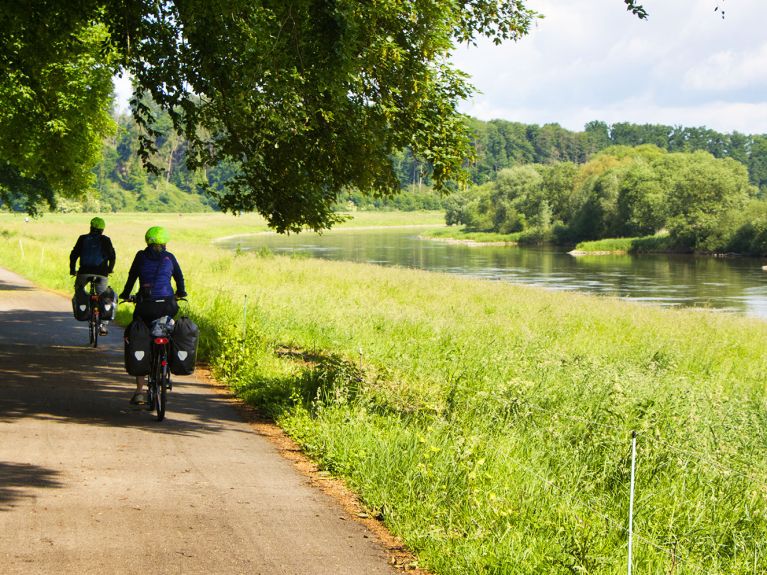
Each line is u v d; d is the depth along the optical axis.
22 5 12.50
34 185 38.31
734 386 16.03
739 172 122.94
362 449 7.89
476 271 73.06
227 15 11.51
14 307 21.86
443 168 14.66
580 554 5.38
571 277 67.69
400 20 13.75
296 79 12.21
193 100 13.55
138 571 4.97
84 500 6.36
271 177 15.73
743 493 7.10
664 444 8.01
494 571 5.38
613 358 18.86
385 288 34.72
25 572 4.81
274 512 6.47
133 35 12.77
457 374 13.36
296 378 11.82
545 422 9.15
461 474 6.92
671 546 5.88
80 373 12.79
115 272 30.98
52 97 25.58
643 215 124.75
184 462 7.85
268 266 41.53
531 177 164.25
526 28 16.36
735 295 52.81
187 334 9.74
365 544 5.90
